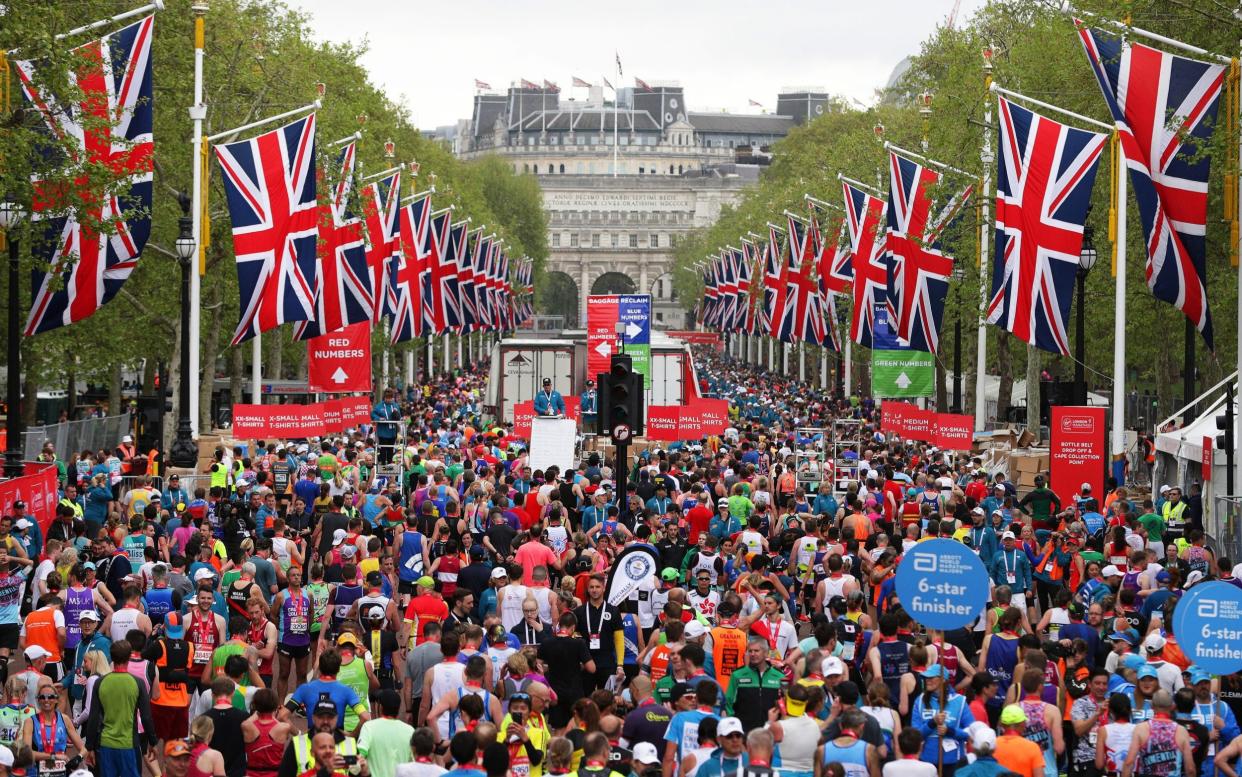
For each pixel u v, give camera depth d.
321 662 19.89
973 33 88.69
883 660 22.08
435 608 24.83
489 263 126.81
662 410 59.03
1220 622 19.09
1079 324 47.94
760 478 42.81
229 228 67.69
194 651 23.70
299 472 44.09
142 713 21.00
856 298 65.44
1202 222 38.91
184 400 57.59
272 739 19.20
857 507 34.34
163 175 65.69
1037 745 18.11
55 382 80.94
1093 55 39.84
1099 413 41.56
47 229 40.84
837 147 116.88
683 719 17.89
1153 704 18.91
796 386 122.75
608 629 23.88
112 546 28.92
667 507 37.28
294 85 70.81
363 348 55.78
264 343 97.38
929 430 56.81
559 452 55.16
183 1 64.62
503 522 32.78
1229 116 38.53
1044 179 43.03
